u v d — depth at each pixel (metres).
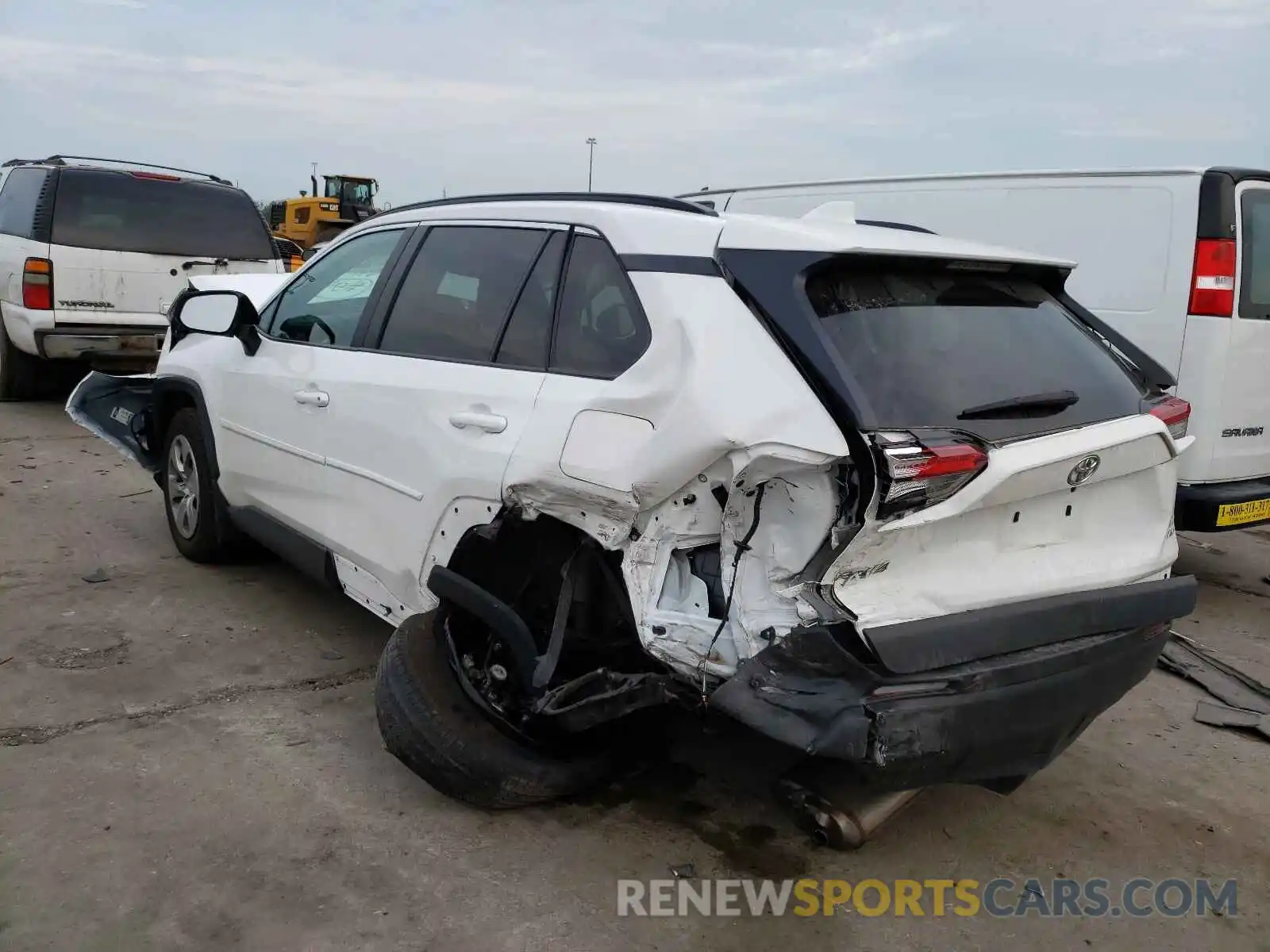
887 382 2.57
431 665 3.10
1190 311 5.38
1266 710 4.29
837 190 7.59
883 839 3.21
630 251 2.95
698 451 2.53
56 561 5.20
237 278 6.43
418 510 3.35
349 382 3.76
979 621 2.56
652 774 3.47
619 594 2.91
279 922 2.62
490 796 3.04
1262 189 5.44
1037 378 2.92
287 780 3.29
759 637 2.54
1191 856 3.22
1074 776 3.70
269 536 4.37
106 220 8.52
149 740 3.47
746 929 2.73
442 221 3.76
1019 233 6.29
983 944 2.74
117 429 5.64
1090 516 3.01
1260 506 5.48
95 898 2.65
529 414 3.01
